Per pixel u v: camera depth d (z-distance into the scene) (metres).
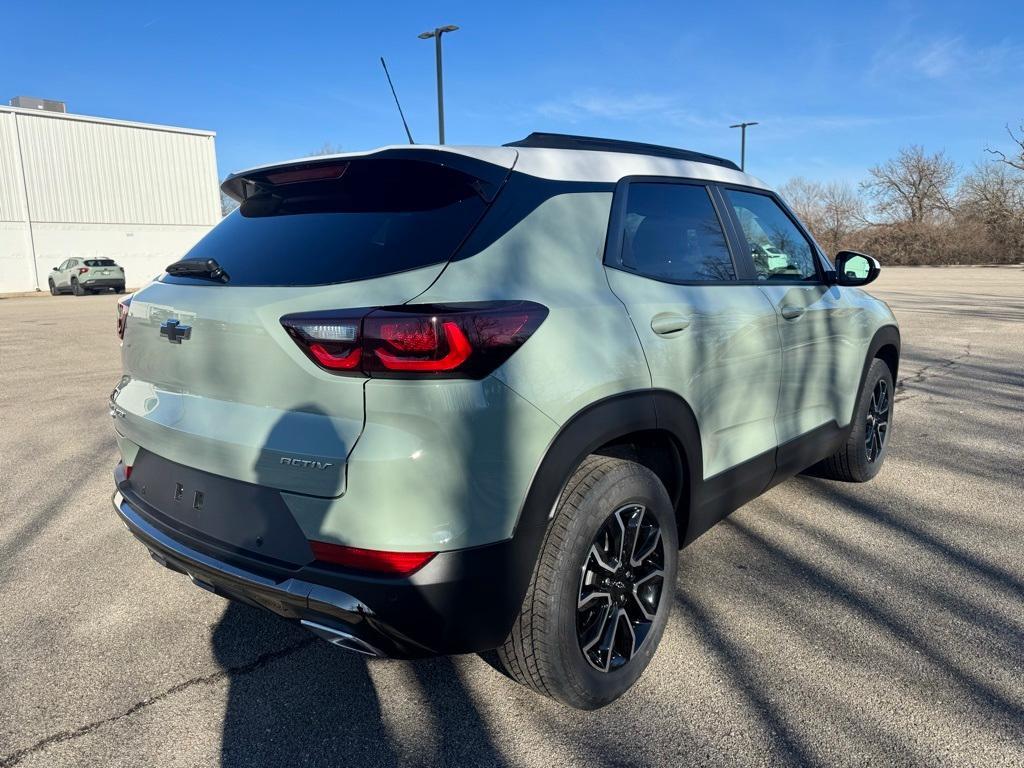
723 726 2.34
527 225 2.27
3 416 6.66
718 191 3.20
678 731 2.32
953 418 6.20
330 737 2.32
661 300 2.58
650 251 2.69
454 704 2.49
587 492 2.24
